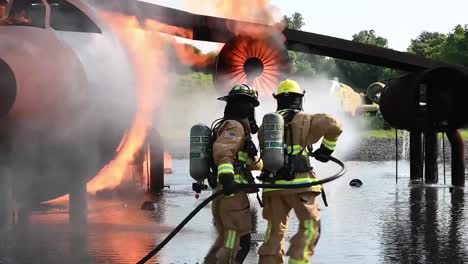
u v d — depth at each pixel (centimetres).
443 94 1772
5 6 928
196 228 1075
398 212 1287
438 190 1736
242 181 693
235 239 690
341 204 1434
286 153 691
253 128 712
